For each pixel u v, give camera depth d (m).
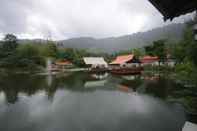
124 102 13.97
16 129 8.62
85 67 73.12
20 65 56.03
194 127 6.97
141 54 67.81
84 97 16.48
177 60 33.94
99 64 67.50
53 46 84.25
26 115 10.94
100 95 17.28
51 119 10.09
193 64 19.00
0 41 70.69
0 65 55.09
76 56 81.75
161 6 4.65
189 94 14.27
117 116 10.42
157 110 11.33
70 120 9.86
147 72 40.03
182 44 26.19
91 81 29.03
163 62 45.53
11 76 38.09
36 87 22.94
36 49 68.25
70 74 43.56
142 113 10.87
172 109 11.28
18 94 18.16
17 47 68.50
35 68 56.62
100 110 11.84
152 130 8.07
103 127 8.69
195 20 5.51
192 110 10.45
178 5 4.58
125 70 40.25
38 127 8.84
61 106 13.16
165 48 45.03
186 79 20.67
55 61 70.75
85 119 9.97
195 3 4.39
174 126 8.43
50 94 18.12
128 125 8.83
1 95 17.67
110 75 39.62
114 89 20.78
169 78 27.16
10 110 12.15
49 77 36.03
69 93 18.69
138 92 18.05
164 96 15.19
